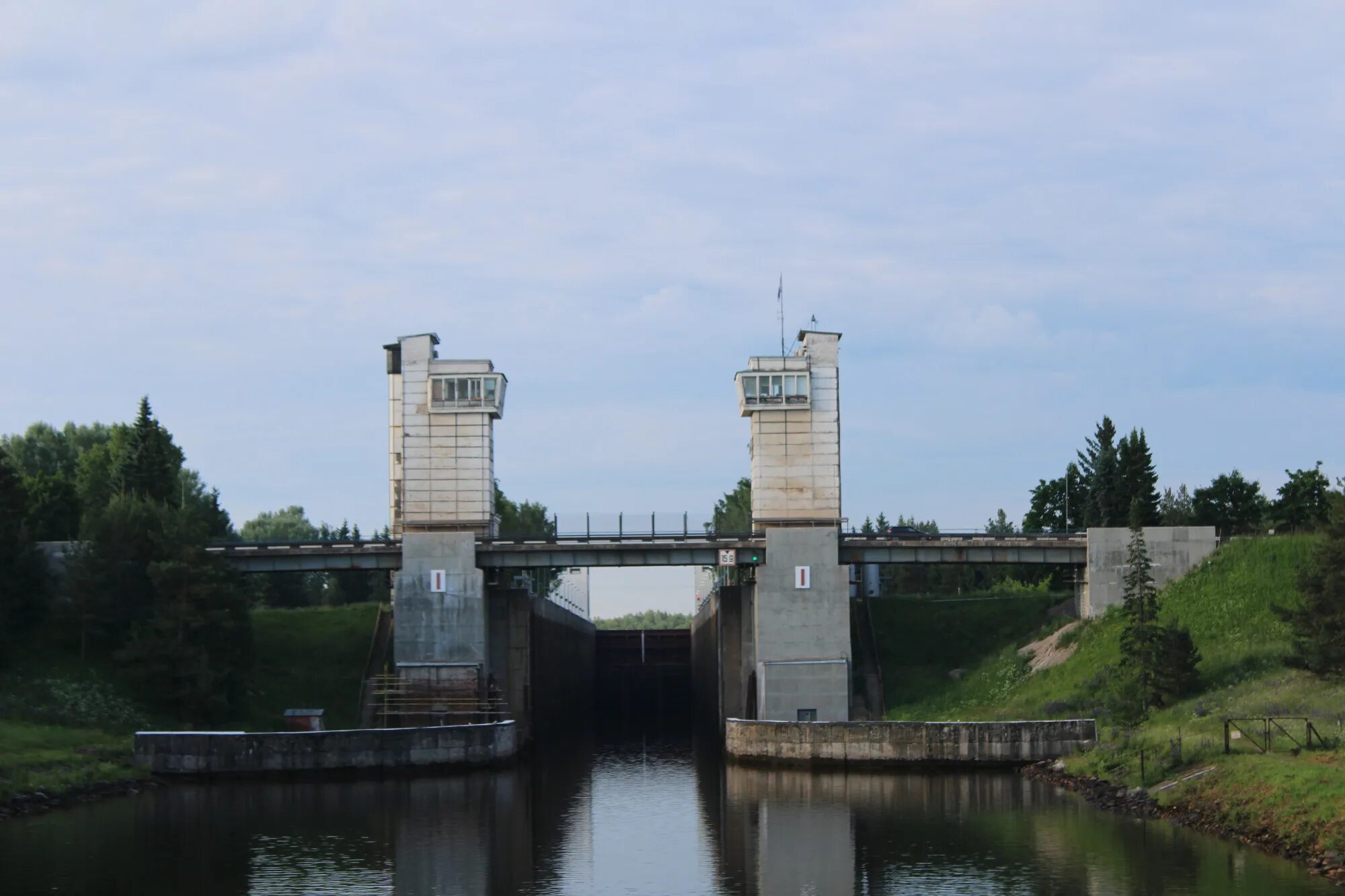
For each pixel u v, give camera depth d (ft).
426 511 409.69
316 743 333.21
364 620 442.50
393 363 449.89
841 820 265.34
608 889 211.20
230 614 379.76
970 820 258.98
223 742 328.49
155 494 517.96
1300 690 306.76
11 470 393.70
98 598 381.60
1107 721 335.67
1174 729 299.79
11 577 376.27
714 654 490.90
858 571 462.19
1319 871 202.08
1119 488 554.87
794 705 396.78
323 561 411.34
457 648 403.34
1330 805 217.15
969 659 424.05
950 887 204.95
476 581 404.16
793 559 401.90
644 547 409.08
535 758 422.00
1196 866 209.67
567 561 411.34
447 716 394.32
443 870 223.92
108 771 307.58
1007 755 332.80
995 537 412.36
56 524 494.59
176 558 380.78
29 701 348.18
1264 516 559.38
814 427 409.28
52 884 211.00
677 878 218.59
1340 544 309.22
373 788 318.24
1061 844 232.12
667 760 414.00
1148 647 342.23
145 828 258.37
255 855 233.96
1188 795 251.80
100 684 368.07
